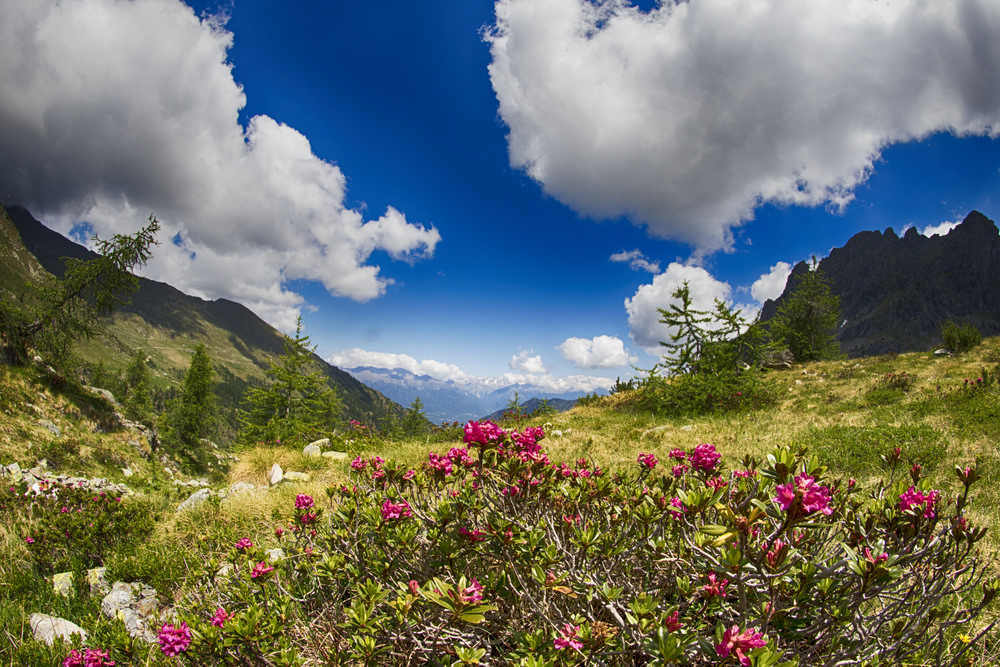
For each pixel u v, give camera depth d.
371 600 2.07
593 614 2.23
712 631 1.94
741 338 17.73
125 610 4.57
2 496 8.29
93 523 6.83
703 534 1.96
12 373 22.09
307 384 25.86
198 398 46.41
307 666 2.38
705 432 11.54
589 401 24.08
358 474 3.64
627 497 2.95
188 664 2.47
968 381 12.18
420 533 2.93
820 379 18.48
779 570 1.60
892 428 9.72
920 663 2.07
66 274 26.97
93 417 24.66
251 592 2.96
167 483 15.53
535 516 2.76
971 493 5.99
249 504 6.74
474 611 1.76
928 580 2.09
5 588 5.41
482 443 2.74
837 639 1.88
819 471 1.59
